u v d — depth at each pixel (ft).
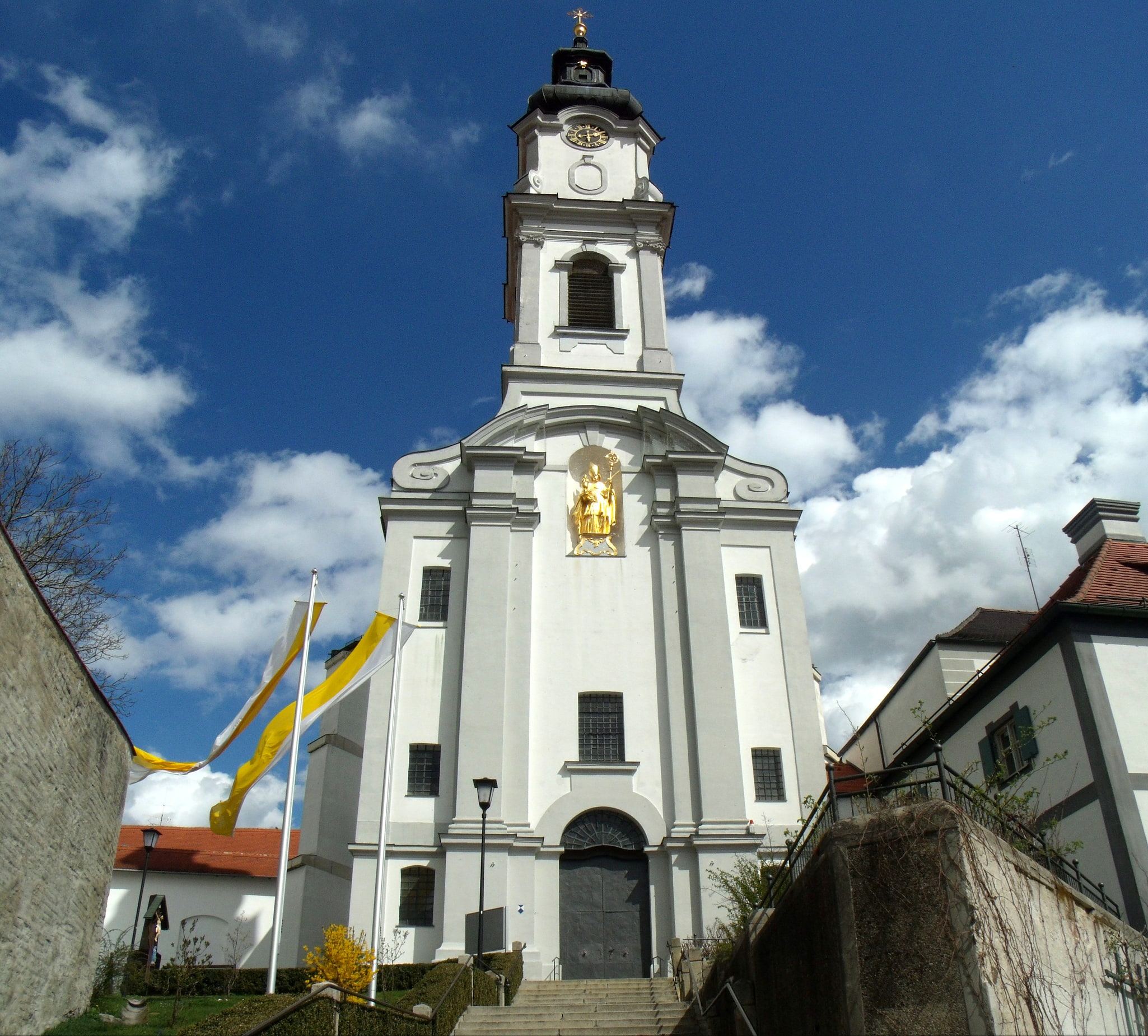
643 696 92.99
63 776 52.80
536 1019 60.13
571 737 90.79
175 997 65.92
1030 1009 33.60
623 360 112.88
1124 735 58.29
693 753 90.02
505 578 95.50
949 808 35.63
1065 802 59.47
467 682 90.58
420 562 98.17
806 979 40.42
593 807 88.12
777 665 94.73
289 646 71.05
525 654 93.04
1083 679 59.88
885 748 107.65
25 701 47.14
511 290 138.41
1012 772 66.90
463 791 86.33
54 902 52.60
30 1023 49.88
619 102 131.75
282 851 59.77
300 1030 41.52
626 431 105.70
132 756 66.69
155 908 86.28
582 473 103.71
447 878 83.30
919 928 34.94
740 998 50.75
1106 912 41.60
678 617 95.91
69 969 55.36
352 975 64.08
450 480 102.83
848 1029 35.78
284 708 73.15
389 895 83.97
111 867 62.75
